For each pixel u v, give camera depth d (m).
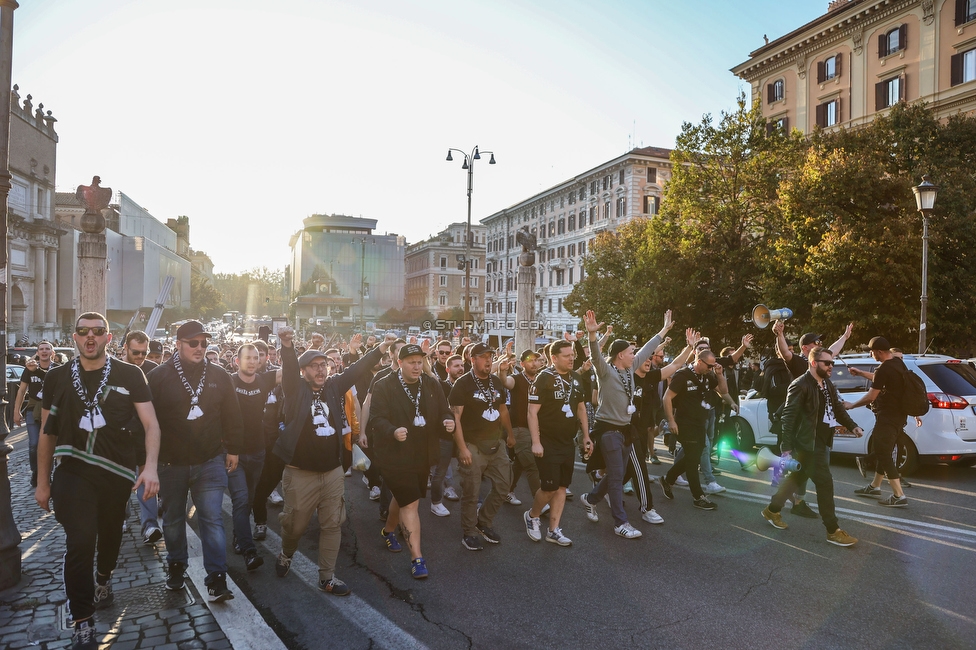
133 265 81.00
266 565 5.85
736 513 7.56
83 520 4.15
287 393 5.16
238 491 5.95
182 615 4.61
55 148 63.66
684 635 4.34
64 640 4.25
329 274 118.75
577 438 12.38
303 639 4.35
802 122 41.66
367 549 6.34
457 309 88.31
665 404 7.77
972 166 23.53
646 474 7.20
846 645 4.16
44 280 58.28
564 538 6.37
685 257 28.55
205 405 4.97
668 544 6.36
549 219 74.44
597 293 40.34
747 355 26.89
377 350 5.58
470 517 6.36
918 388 7.68
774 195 27.69
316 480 5.15
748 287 27.81
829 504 6.25
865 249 19.09
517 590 5.19
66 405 4.24
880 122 24.91
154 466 4.29
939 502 7.95
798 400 6.34
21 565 5.54
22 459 11.98
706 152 30.05
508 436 6.86
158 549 6.23
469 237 28.52
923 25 34.31
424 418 5.57
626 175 59.44
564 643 4.26
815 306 20.61
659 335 7.77
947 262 19.75
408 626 4.54
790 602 4.87
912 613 4.64
